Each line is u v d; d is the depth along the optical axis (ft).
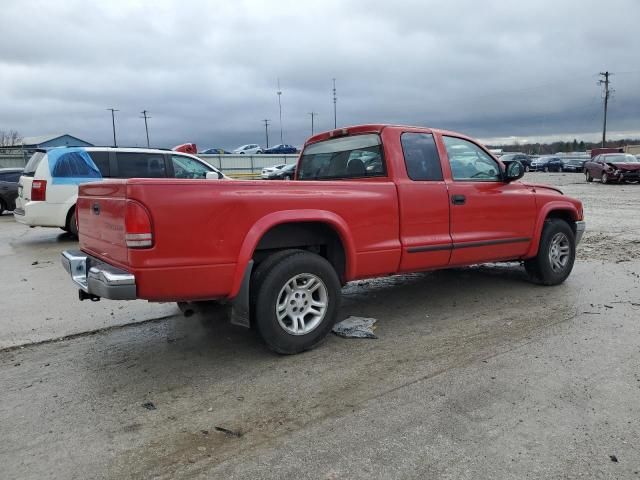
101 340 15.11
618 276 21.93
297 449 9.15
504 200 18.16
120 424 10.13
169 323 16.61
